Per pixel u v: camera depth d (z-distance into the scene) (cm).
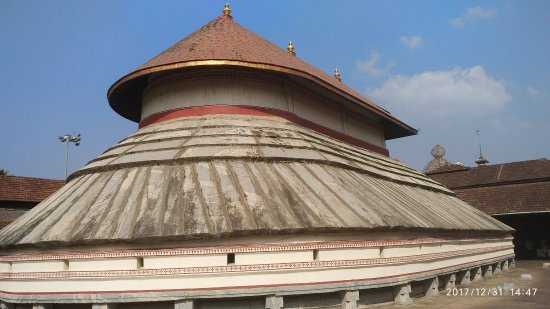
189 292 1234
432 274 1806
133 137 1894
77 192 1573
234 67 1916
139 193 1454
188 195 1421
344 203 1561
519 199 3969
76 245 1304
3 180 3047
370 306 1491
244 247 1280
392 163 2738
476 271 2414
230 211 1358
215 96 1950
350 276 1397
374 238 1509
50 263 1332
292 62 2278
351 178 1831
